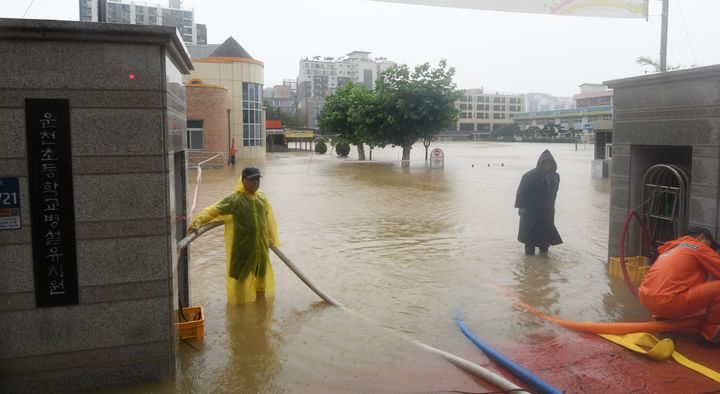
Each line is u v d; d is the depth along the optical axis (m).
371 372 4.39
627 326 5.05
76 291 3.92
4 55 3.66
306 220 11.78
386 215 12.50
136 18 122.00
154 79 3.95
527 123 149.75
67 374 3.95
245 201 5.91
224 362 4.57
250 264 5.99
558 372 4.35
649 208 7.25
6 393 3.85
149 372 4.14
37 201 3.80
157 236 4.07
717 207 6.06
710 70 6.04
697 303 4.79
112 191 3.94
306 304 6.11
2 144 3.71
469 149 61.88
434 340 5.09
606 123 22.58
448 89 30.41
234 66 36.06
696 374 4.28
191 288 6.73
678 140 6.55
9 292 3.81
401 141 31.52
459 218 12.12
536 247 9.20
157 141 4.00
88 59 3.80
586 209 13.68
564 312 5.82
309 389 4.11
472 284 6.92
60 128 3.79
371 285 6.89
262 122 38.53
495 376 4.16
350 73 165.38
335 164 31.70
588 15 6.87
